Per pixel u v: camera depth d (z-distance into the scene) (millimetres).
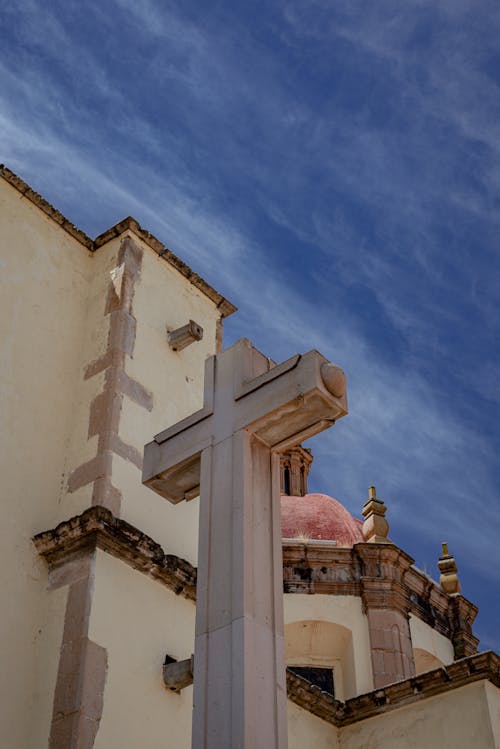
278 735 8430
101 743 10656
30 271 13945
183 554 13070
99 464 12656
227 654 8656
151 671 11617
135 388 13641
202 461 9969
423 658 21703
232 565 9094
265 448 10039
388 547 21625
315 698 14312
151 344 14305
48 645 11328
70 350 13938
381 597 21062
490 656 13289
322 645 20922
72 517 12102
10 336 13195
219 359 10602
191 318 15414
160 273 15203
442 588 23281
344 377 9789
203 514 9594
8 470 12312
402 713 14000
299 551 21562
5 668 11039
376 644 20422
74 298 14414
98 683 10945
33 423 12906
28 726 10852
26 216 14336
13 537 11930
